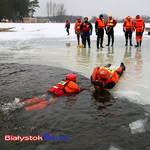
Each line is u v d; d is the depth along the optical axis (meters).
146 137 2.80
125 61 7.78
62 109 3.68
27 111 3.59
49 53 10.09
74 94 4.41
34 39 18.09
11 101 4.00
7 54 9.86
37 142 2.71
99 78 4.85
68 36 21.02
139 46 12.30
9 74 5.96
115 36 20.19
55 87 4.39
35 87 4.82
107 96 4.34
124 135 2.85
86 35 11.76
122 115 3.45
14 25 34.31
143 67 6.77
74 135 2.87
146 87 4.87
